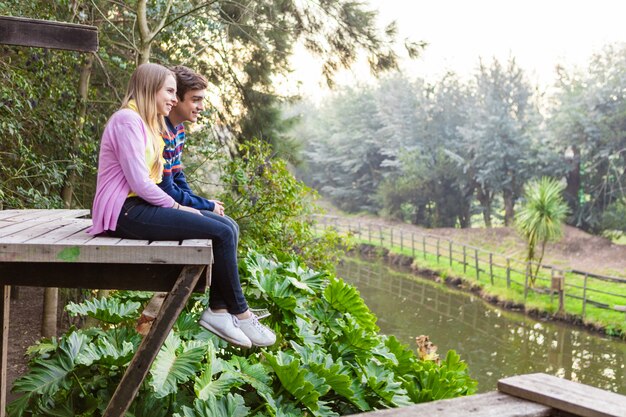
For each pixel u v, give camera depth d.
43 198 7.66
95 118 10.23
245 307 2.98
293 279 4.75
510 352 14.59
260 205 9.30
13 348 9.51
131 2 10.22
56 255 2.52
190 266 2.56
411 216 42.28
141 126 2.80
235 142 12.92
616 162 30.77
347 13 11.31
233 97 12.77
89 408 3.77
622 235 29.48
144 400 3.69
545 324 17.69
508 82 37.44
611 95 30.94
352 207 47.62
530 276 20.64
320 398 4.25
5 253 2.52
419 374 4.73
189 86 3.11
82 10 9.13
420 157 40.25
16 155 7.88
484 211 38.59
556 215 20.66
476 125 36.81
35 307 12.52
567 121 31.64
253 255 5.00
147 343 2.57
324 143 50.41
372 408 4.23
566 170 32.00
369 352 4.72
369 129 46.03
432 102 42.12
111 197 2.73
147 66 2.89
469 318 18.11
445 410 2.14
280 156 13.20
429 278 25.64
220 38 11.59
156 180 2.99
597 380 12.73
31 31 3.79
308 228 9.88
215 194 9.93
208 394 3.55
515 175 35.41
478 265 24.64
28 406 3.86
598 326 16.95
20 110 7.44
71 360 3.91
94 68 10.80
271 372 4.16
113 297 5.24
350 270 27.11
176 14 9.82
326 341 4.84
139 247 2.53
